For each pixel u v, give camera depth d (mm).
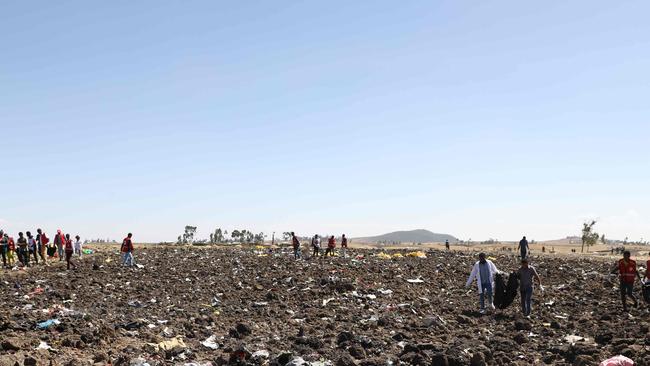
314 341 12250
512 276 17375
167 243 85875
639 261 45875
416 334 13727
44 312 14945
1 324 12438
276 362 10570
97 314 15555
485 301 20344
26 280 23828
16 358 9727
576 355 11172
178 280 25141
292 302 19375
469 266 34969
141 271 28406
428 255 46125
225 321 15633
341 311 17266
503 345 12312
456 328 14914
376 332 13977
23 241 30594
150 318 15336
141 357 10836
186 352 11398
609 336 12766
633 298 17578
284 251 49969
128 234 31094
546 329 14547
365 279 25641
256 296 20656
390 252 51438
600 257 55969
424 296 21594
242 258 39156
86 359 10320
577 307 18703
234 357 11008
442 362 10312
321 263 34469
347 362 10477
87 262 33031
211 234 114688
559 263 39688
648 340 11852
